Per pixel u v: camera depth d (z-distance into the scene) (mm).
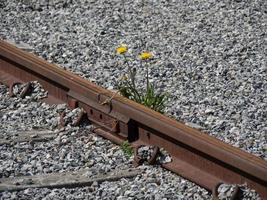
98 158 7434
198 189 6961
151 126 7441
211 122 8211
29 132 7914
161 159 7312
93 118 8000
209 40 10695
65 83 8375
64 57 10039
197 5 11953
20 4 11945
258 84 9266
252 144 7723
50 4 11992
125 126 7641
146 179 7098
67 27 11156
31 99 8617
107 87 9086
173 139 7316
